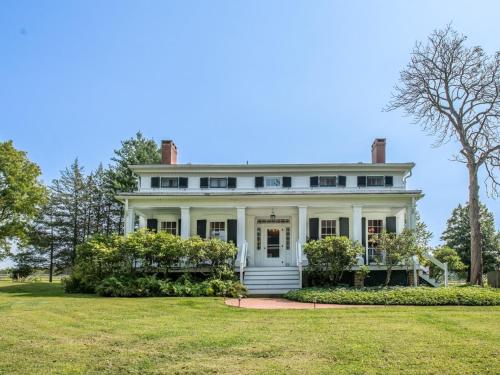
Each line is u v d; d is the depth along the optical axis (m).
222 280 18.81
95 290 18.22
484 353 7.49
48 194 34.62
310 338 8.70
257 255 23.84
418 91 24.81
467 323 10.36
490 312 12.37
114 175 41.84
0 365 6.93
